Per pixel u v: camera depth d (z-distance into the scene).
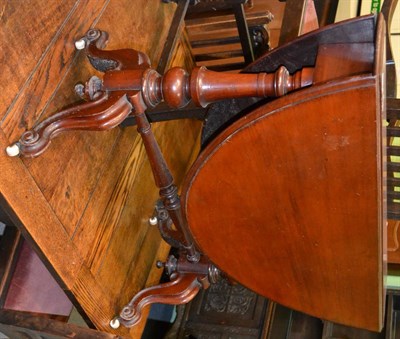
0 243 1.46
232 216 1.14
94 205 1.29
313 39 1.08
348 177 0.98
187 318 2.38
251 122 0.95
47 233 1.11
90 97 1.07
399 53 2.85
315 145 0.95
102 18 1.29
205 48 1.89
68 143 1.19
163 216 1.46
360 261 1.13
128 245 1.46
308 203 1.05
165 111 1.41
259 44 1.90
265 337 2.22
